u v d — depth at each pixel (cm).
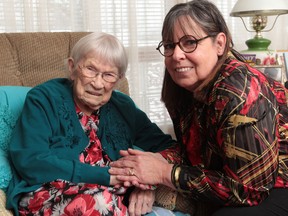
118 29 228
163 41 127
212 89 117
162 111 251
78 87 129
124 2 227
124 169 123
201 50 120
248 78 113
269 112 112
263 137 109
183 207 135
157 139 159
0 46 166
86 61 126
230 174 113
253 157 108
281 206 113
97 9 219
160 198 133
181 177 118
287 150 122
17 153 118
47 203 113
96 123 140
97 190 113
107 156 138
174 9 123
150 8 239
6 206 116
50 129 125
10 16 197
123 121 150
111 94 141
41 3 203
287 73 217
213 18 120
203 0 123
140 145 156
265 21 221
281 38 276
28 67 171
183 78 125
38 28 205
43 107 125
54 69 175
